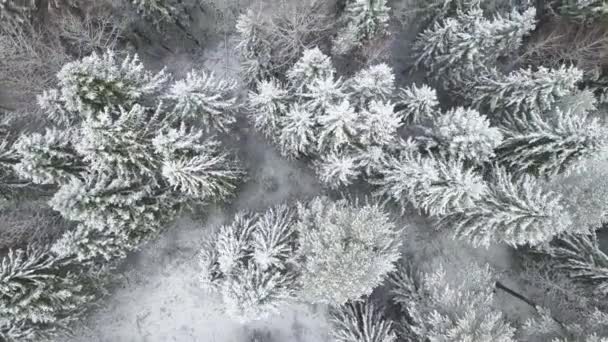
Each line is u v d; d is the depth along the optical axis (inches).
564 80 687.1
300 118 667.4
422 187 674.8
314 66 687.7
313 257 661.3
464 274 781.3
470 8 765.9
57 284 654.5
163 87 758.5
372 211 680.4
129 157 610.5
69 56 772.0
